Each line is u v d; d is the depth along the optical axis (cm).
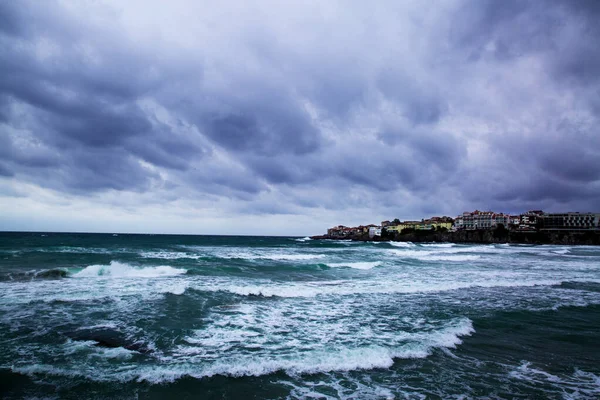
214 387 586
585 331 977
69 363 665
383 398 562
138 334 856
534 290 1622
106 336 831
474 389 601
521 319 1090
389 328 955
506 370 689
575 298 1448
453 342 848
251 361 695
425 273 2231
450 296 1438
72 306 1106
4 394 537
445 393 584
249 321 1003
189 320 995
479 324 1022
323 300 1311
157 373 629
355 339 855
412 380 633
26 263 2134
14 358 680
